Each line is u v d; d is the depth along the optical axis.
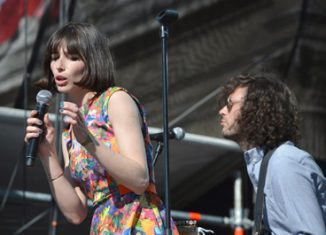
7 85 14.26
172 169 16.17
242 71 15.94
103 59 7.68
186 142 15.30
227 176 16.84
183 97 15.40
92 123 7.46
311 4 16.45
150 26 15.02
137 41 14.95
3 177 15.21
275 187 7.56
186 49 15.40
